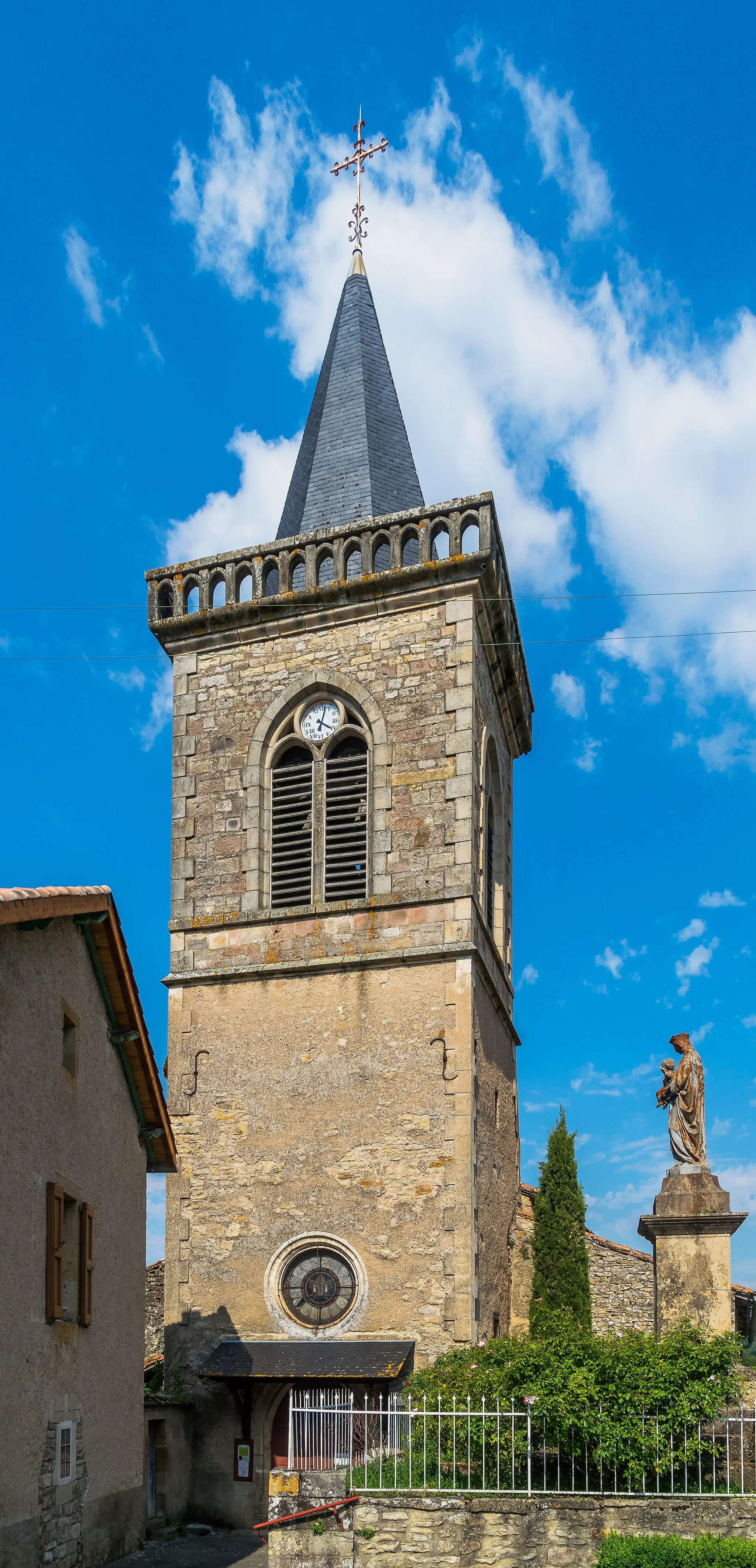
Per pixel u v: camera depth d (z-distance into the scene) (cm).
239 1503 1977
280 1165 2122
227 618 2419
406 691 2266
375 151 3005
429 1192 2020
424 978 2116
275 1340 2038
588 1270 2438
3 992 1350
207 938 2284
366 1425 1628
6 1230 1317
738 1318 1994
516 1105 2597
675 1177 1830
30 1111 1408
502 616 2388
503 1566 1434
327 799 2292
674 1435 1475
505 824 2612
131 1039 1744
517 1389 1529
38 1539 1355
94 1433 1569
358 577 2327
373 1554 1460
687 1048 1906
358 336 2800
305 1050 2161
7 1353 1300
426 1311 1966
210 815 2362
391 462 2642
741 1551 1312
